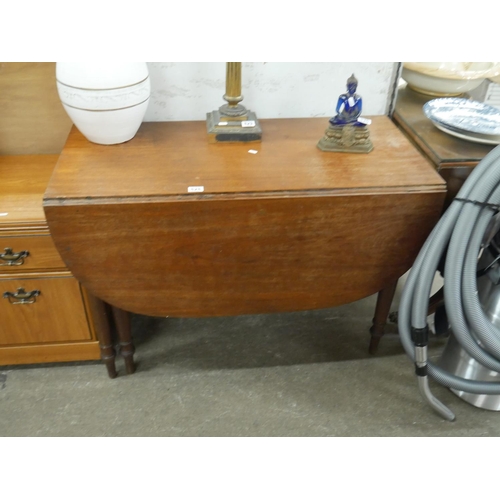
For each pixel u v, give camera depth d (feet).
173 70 5.01
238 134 4.72
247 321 6.05
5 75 4.92
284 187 4.00
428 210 4.20
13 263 4.42
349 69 5.25
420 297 4.20
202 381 5.25
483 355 4.26
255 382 5.25
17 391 5.06
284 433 4.74
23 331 4.91
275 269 4.39
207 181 4.08
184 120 5.34
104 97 4.17
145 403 4.99
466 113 5.12
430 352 5.67
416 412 4.97
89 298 4.55
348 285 4.62
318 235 4.20
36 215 4.31
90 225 3.91
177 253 4.16
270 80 5.23
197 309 4.62
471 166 4.46
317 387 5.22
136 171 4.21
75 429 4.72
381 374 5.38
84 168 4.24
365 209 4.10
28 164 5.24
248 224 4.06
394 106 5.63
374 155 4.57
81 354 5.21
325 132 4.66
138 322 5.98
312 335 5.86
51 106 5.17
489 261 4.51
